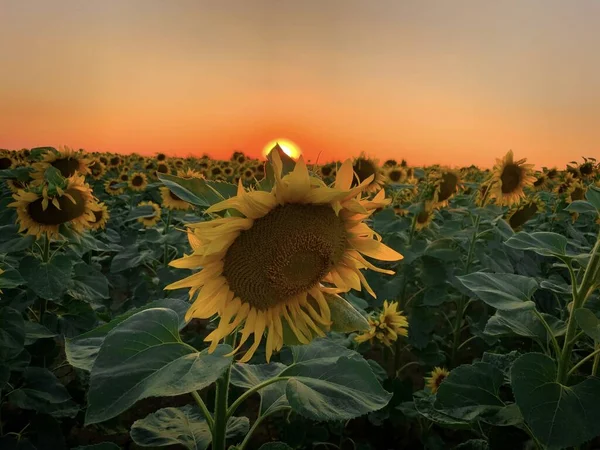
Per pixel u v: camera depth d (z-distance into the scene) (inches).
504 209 56.6
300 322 18.4
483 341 53.6
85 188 42.9
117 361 15.1
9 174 59.6
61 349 47.5
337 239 18.1
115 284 69.1
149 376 14.8
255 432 40.3
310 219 17.0
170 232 66.0
